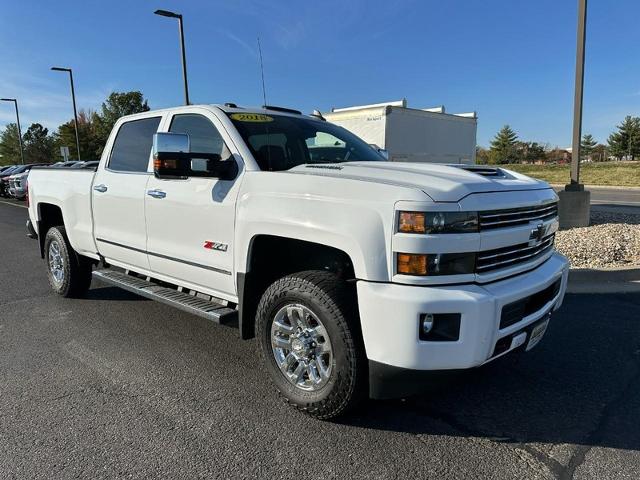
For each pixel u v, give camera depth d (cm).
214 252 370
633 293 581
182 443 292
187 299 405
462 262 270
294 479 261
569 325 484
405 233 265
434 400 344
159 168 341
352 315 290
